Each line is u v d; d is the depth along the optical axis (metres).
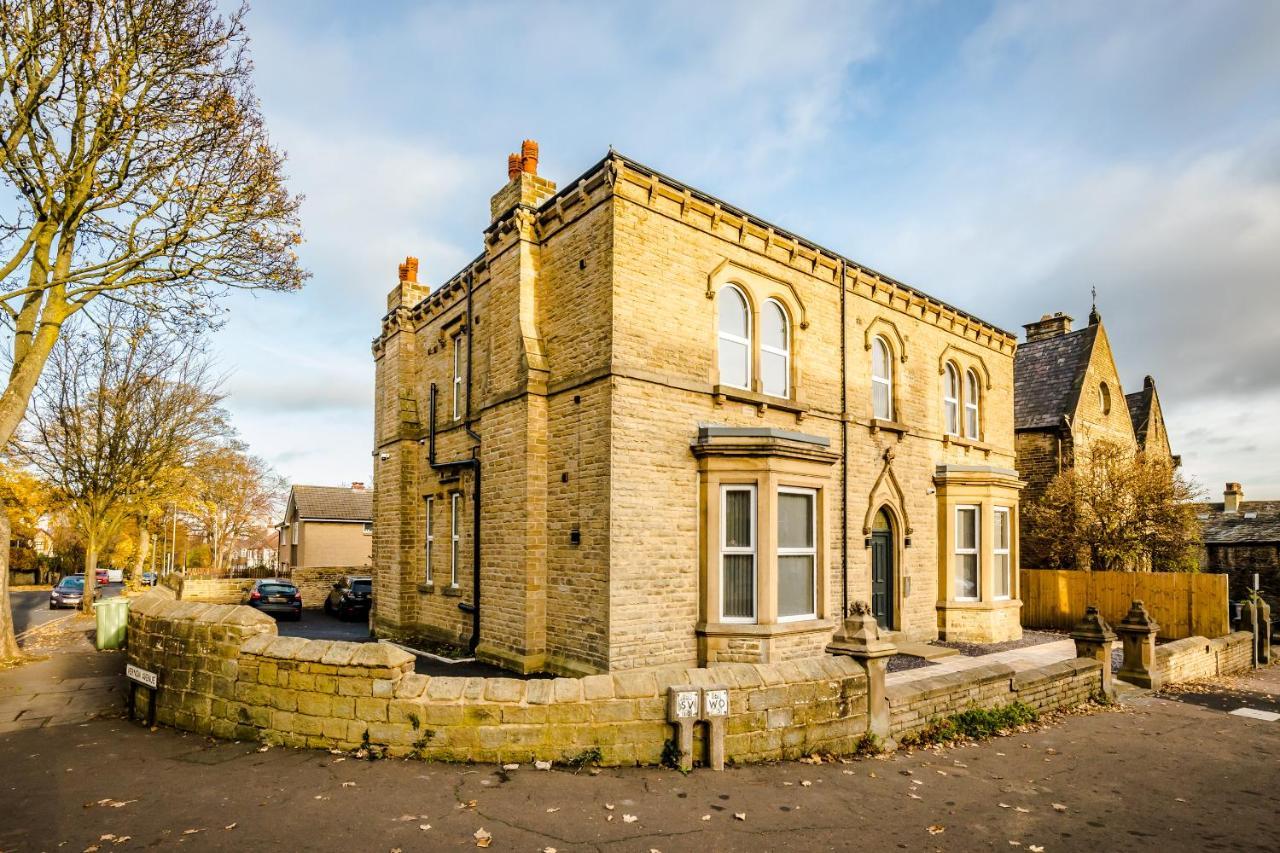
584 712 6.97
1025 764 8.09
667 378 11.63
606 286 11.23
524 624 12.02
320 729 7.15
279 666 7.38
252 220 12.75
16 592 42.62
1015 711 9.89
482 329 14.42
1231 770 8.30
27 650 13.88
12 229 11.66
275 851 5.05
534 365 12.41
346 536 43.16
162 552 61.38
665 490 11.48
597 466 11.12
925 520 16.69
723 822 5.86
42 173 11.52
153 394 25.39
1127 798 7.15
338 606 26.00
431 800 6.00
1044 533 22.09
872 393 15.88
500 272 13.61
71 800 5.91
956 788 7.07
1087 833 6.16
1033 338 29.08
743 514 11.84
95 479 23.39
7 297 11.22
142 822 5.50
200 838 5.24
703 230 12.50
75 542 50.09
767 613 11.41
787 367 13.96
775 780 6.88
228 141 12.17
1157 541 21.28
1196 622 18.39
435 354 16.78
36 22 10.53
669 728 7.05
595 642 10.86
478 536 13.81
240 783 6.29
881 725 8.07
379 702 7.00
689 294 12.18
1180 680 14.38
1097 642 12.06
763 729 7.34
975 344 19.00
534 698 6.96
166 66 11.45
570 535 11.62
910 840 5.78
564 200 12.26
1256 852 5.91
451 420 15.82
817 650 12.16
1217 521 34.66
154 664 8.51
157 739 7.63
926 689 8.87
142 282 12.48
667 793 6.39
